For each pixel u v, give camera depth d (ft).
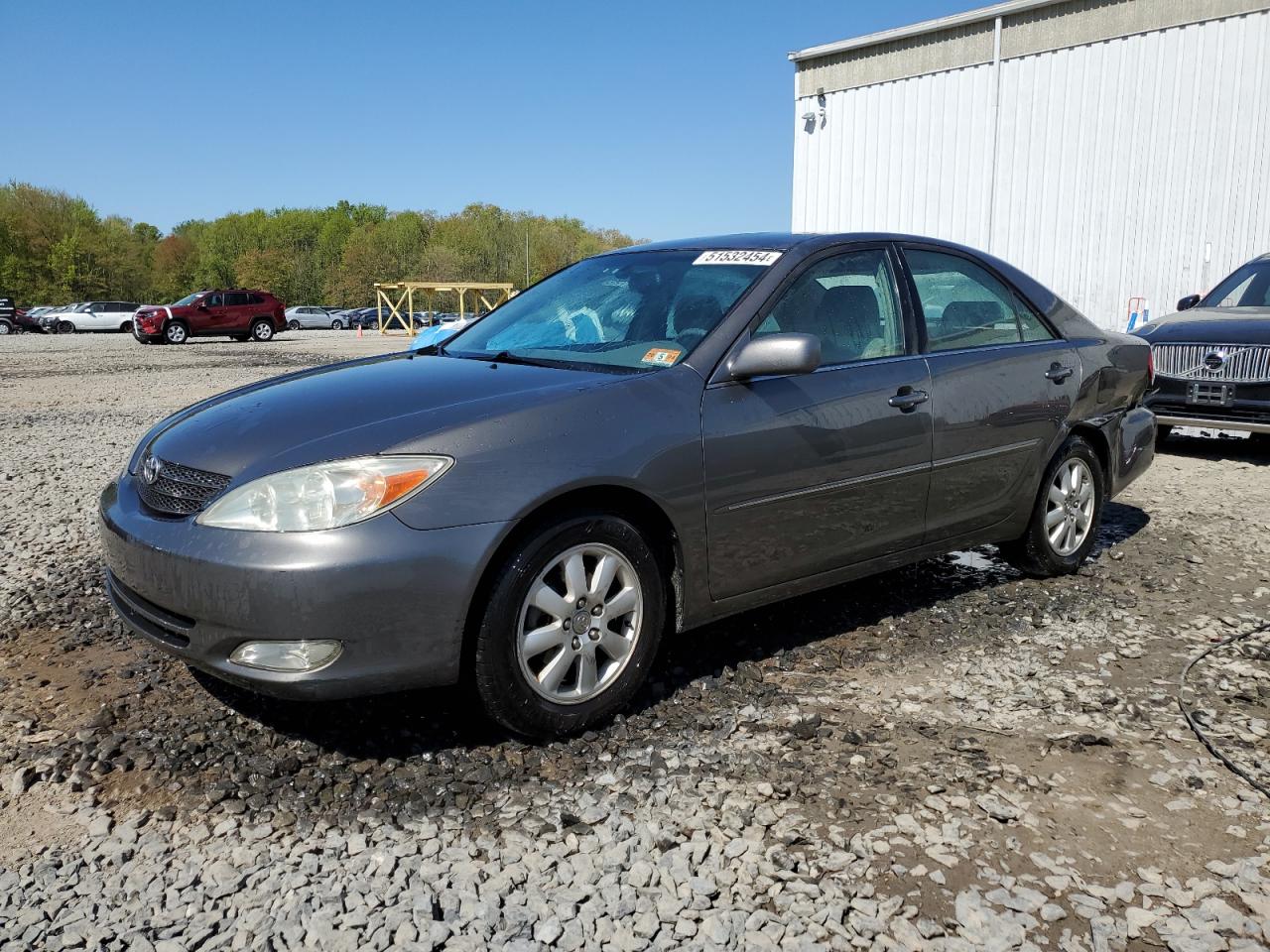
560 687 9.70
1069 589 14.56
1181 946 6.82
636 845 7.98
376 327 188.75
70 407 40.57
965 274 13.87
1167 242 50.78
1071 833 8.19
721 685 11.00
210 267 370.53
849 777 9.04
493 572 9.09
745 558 10.88
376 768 9.20
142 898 7.30
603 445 9.59
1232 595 14.29
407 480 8.73
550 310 12.89
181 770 9.17
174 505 9.42
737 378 10.69
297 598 8.43
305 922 7.03
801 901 7.29
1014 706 10.59
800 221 66.18
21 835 8.16
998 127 55.98
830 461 11.36
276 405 10.41
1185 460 25.36
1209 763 9.36
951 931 7.00
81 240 290.56
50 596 14.19
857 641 12.43
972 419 12.91
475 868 7.69
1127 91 51.13
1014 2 53.88
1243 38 47.16
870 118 61.52
